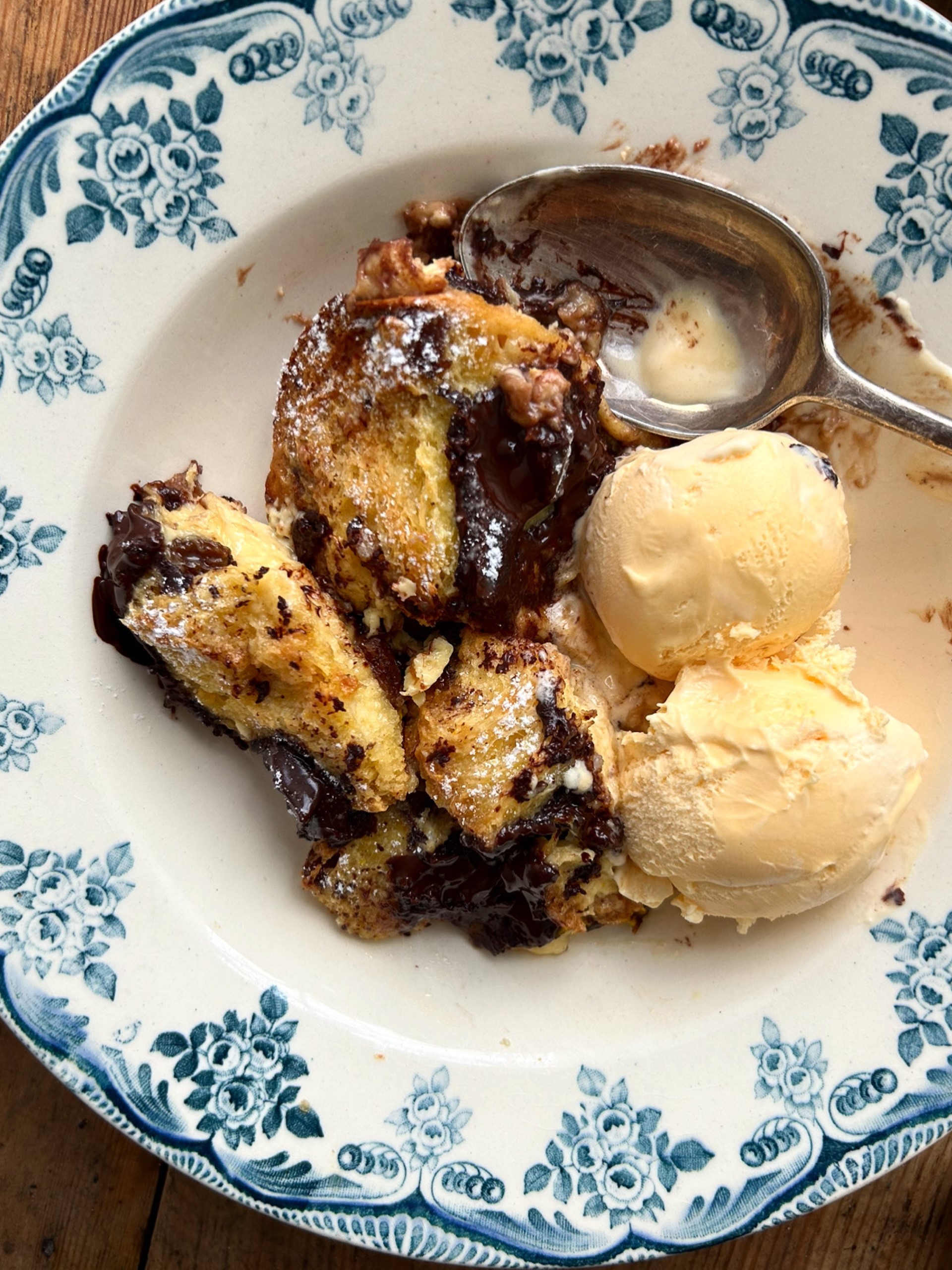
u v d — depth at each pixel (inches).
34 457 7.3
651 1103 7.7
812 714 7.3
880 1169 7.4
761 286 7.7
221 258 7.3
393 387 6.9
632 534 7.4
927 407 7.6
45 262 7.1
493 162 7.3
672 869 7.6
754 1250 8.7
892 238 7.2
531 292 7.9
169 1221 8.8
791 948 7.9
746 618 7.3
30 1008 7.4
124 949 7.6
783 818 7.2
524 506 7.2
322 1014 7.8
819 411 8.0
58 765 7.5
